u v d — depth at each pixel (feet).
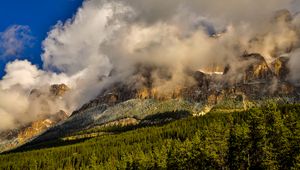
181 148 351.46
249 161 285.23
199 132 367.66
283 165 267.18
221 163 305.53
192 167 332.19
